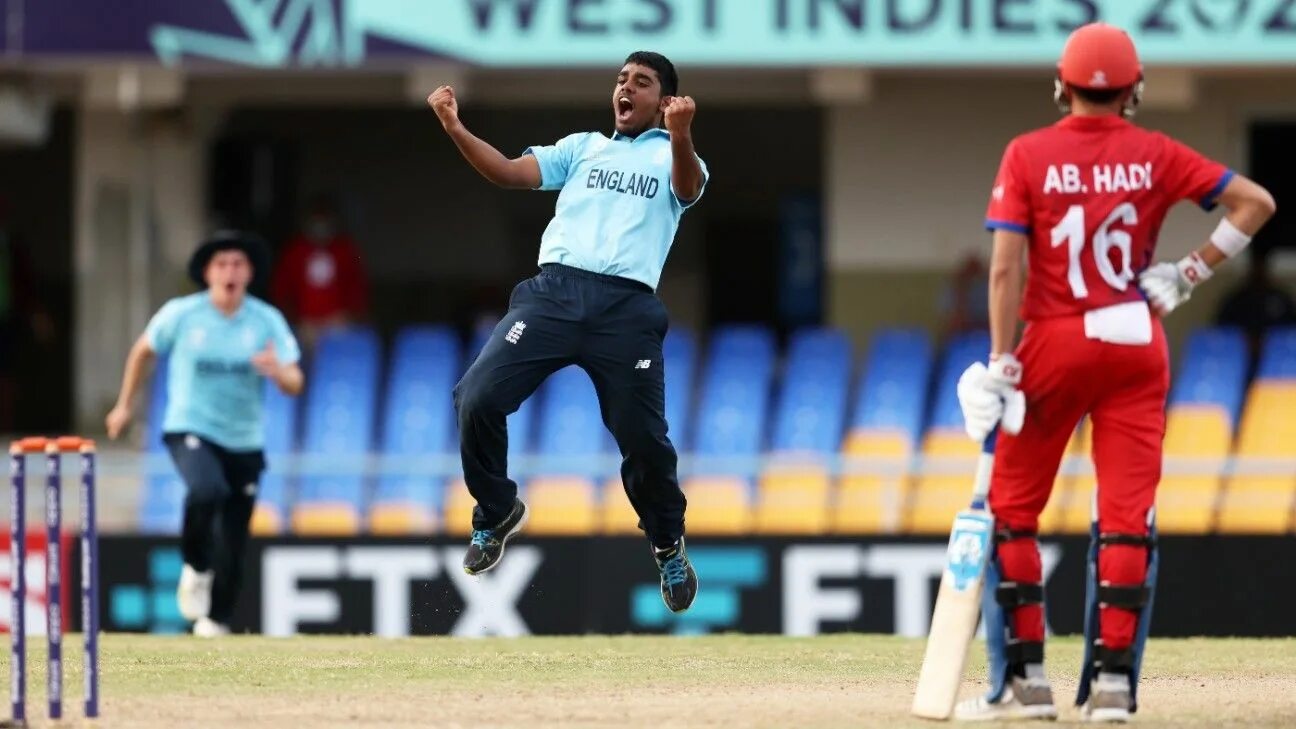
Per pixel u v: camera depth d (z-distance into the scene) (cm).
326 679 2380
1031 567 2003
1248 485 4781
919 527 4825
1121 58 1959
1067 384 1958
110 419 3512
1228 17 4791
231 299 3475
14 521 1955
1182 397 4916
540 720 1994
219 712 2047
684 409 5028
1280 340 4975
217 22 4866
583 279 2253
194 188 5538
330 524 4875
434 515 4875
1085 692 2023
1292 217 5494
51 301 6259
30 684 2312
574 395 4950
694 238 6450
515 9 4838
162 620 4153
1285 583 4038
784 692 2273
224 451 3484
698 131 6419
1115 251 1956
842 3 4819
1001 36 4803
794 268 6169
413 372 5056
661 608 4091
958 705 2056
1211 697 2233
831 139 5566
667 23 4816
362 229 6388
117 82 5162
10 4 4869
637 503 2339
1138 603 1958
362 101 5406
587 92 5259
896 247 5553
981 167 5544
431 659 2647
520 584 4081
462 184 6388
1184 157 1970
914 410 4988
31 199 6269
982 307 5378
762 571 4116
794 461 4603
